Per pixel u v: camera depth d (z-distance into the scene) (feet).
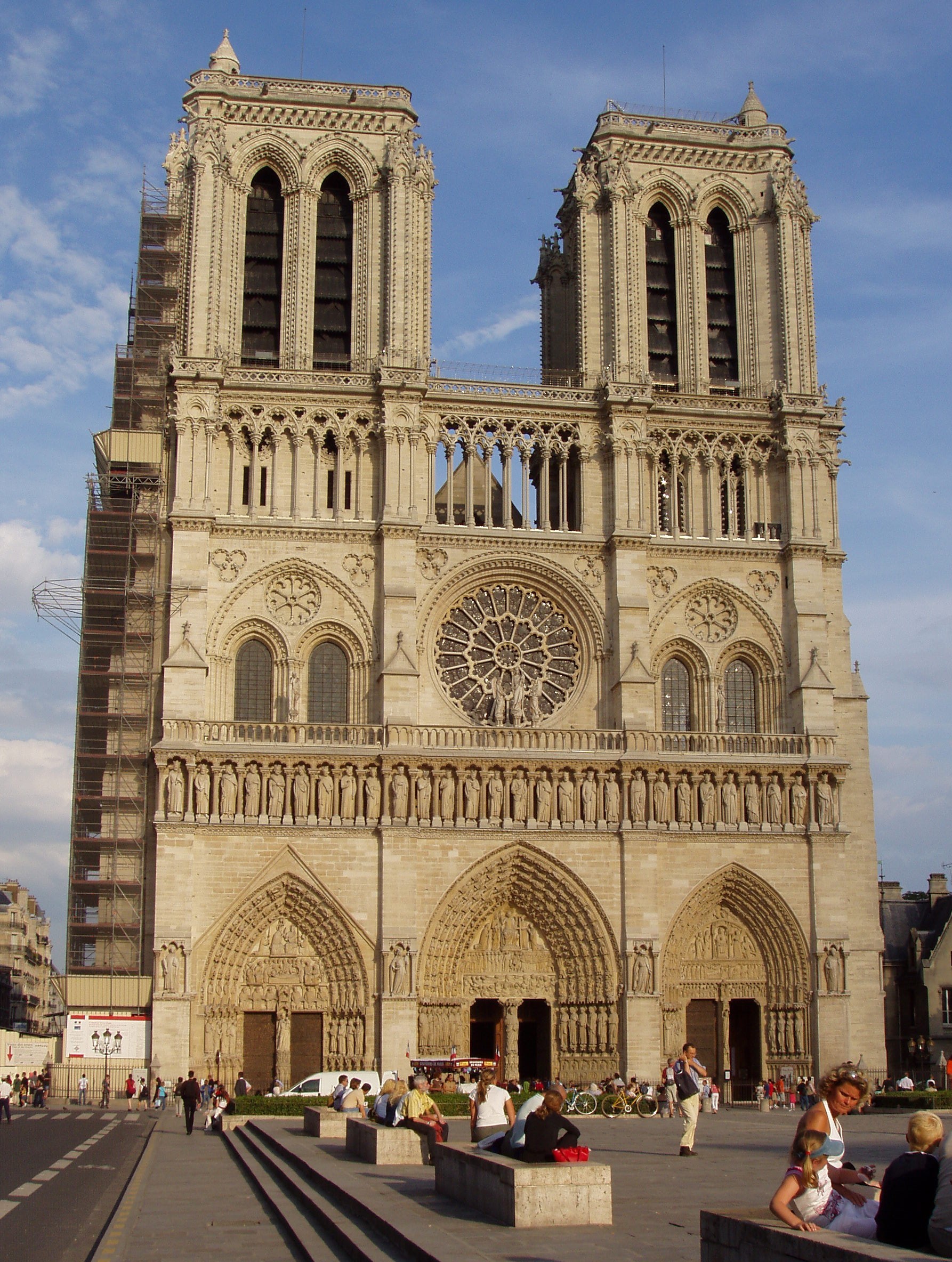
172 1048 286.05
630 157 357.61
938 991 387.34
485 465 335.67
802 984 314.35
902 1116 265.54
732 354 360.69
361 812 303.89
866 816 330.75
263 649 321.73
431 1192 122.52
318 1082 264.31
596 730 316.81
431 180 345.92
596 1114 271.28
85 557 346.33
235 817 298.97
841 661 340.59
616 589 328.90
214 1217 121.29
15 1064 367.04
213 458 323.78
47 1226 113.39
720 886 315.78
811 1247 60.85
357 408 330.75
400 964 295.48
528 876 309.22
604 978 305.73
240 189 342.85
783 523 342.85
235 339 335.06
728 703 336.49
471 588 330.95
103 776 335.47
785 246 355.97
